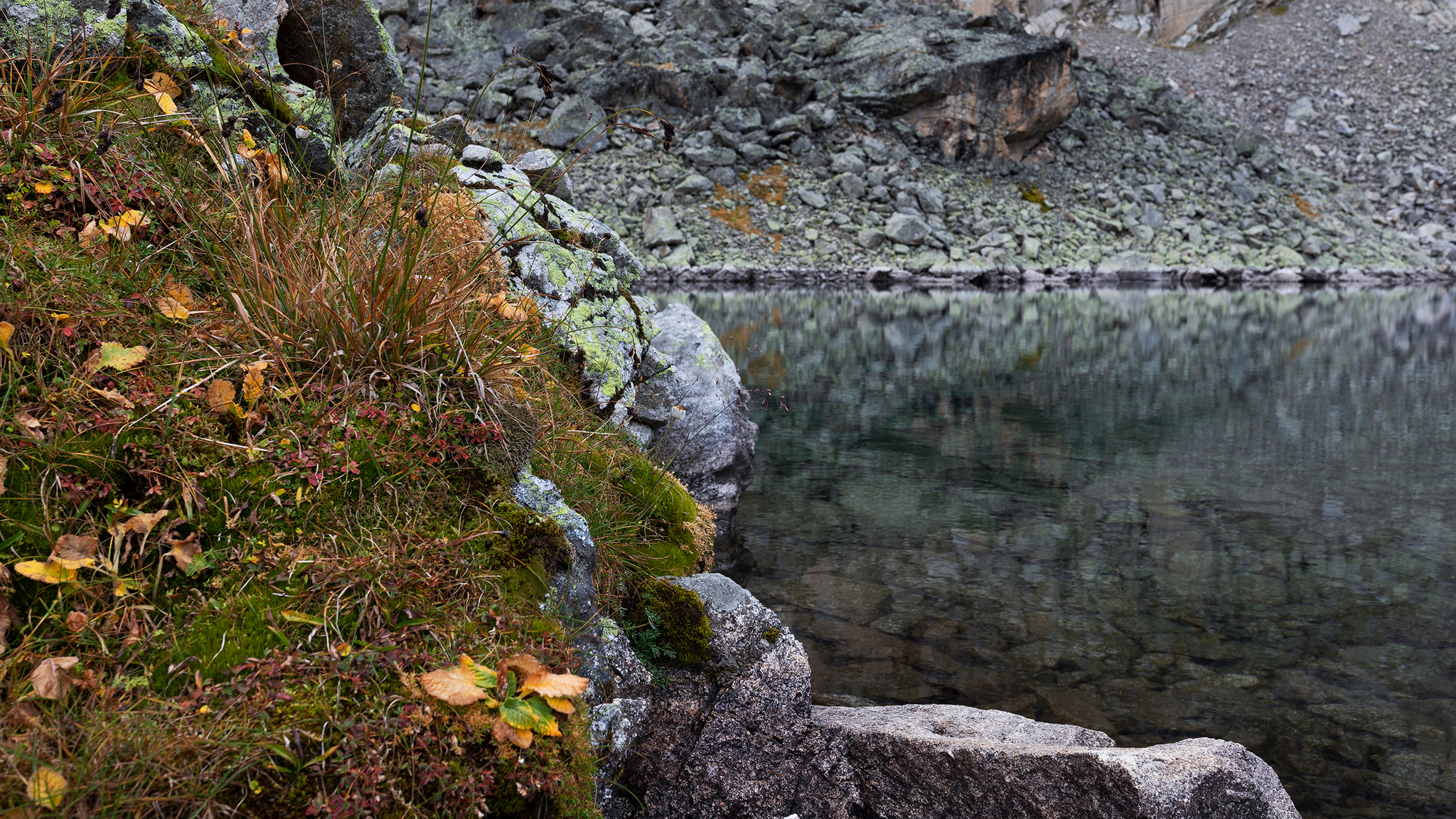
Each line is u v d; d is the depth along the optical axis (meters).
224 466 2.04
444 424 2.35
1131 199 37.00
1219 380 12.15
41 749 1.47
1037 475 7.26
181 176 2.84
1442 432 8.91
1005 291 28.73
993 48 37.72
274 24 5.01
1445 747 3.15
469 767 1.71
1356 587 4.73
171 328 2.31
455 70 36.12
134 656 1.70
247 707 1.64
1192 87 45.91
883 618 4.29
